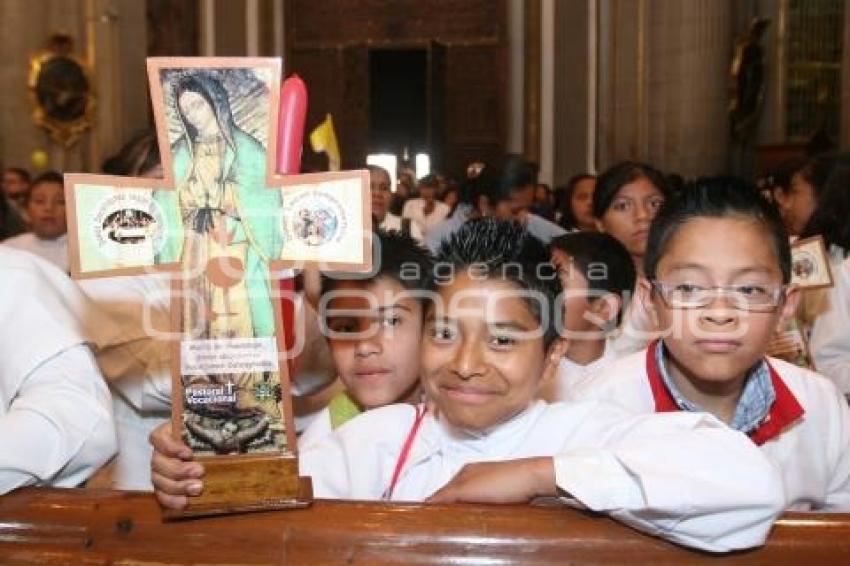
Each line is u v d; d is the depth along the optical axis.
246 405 1.36
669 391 1.87
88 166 10.66
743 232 1.64
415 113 20.23
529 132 15.67
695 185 1.71
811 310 3.31
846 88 10.66
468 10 17.34
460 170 17.39
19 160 10.37
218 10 15.32
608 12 13.55
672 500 1.27
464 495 1.40
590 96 14.21
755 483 1.30
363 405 2.06
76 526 1.34
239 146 1.38
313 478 1.75
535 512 1.31
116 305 2.15
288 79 1.44
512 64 16.95
